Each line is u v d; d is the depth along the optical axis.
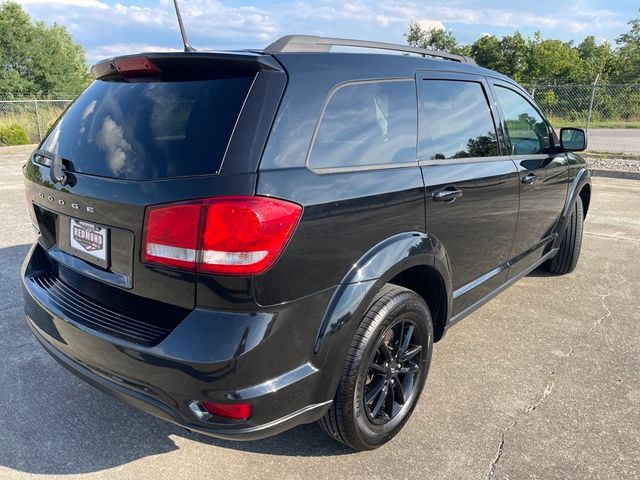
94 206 1.98
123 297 2.01
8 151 14.92
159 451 2.41
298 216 1.82
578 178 4.34
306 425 2.62
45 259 2.57
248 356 1.76
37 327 2.34
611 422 2.62
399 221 2.27
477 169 2.87
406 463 2.33
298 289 1.86
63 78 31.94
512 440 2.48
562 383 2.98
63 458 2.34
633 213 7.41
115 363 1.94
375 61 2.37
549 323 3.78
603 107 18.02
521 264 3.71
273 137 1.85
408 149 2.46
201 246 1.73
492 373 3.09
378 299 2.21
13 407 2.70
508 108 3.43
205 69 2.02
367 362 2.16
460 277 2.89
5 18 29.77
